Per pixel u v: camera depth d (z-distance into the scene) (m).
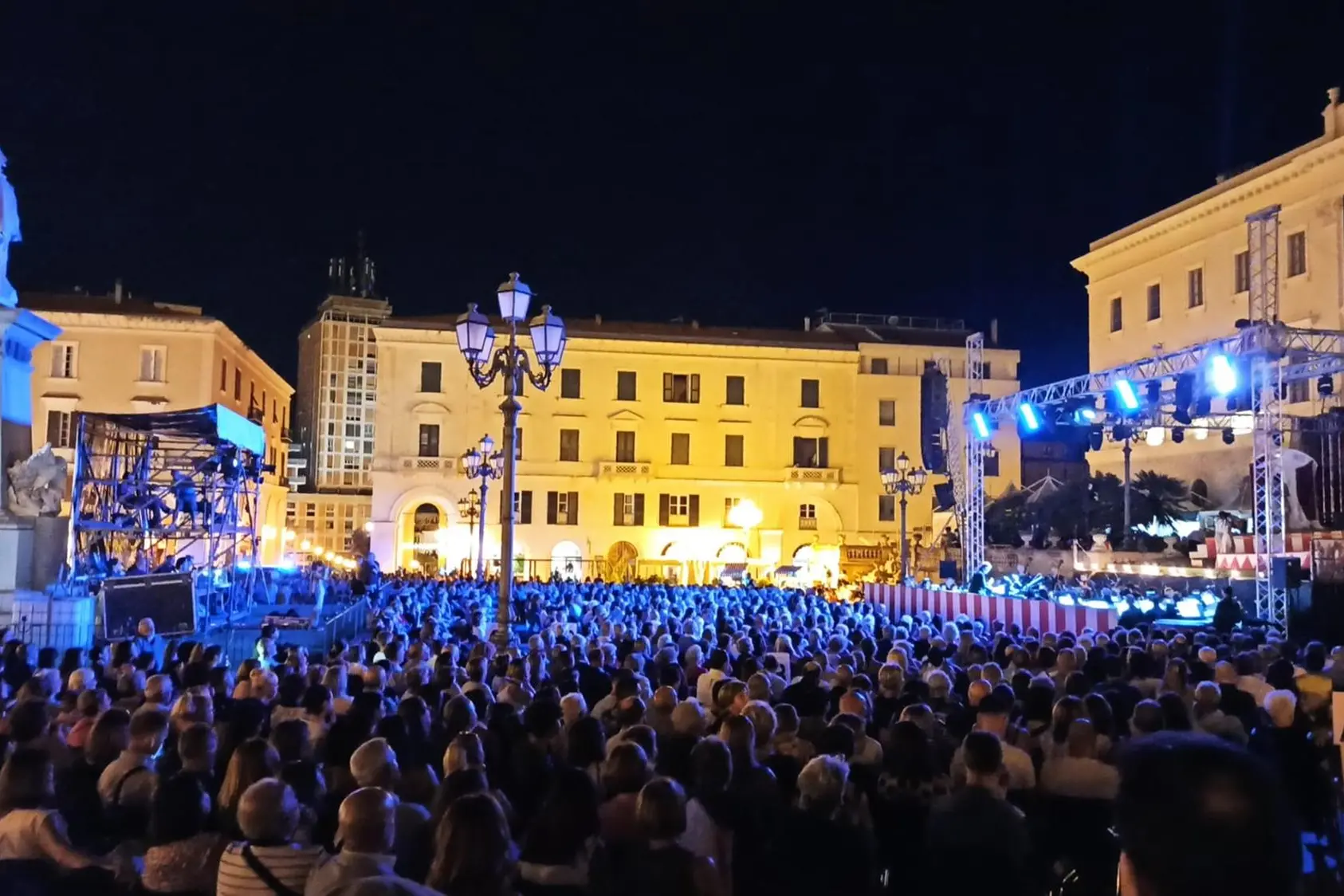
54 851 5.50
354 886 4.09
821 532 64.00
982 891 5.51
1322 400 38.31
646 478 62.53
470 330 16.14
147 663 12.49
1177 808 1.87
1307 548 28.78
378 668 10.93
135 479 28.20
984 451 38.62
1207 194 46.03
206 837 5.43
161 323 56.38
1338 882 7.50
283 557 73.81
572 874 5.42
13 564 21.16
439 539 60.88
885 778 6.98
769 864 5.58
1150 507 44.22
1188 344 47.00
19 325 21.69
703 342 64.00
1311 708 9.48
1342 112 39.53
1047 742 8.05
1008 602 25.94
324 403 112.44
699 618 20.52
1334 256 39.34
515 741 7.54
